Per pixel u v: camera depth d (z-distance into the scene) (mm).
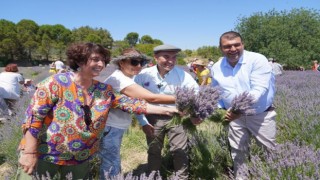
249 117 3281
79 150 2391
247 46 37562
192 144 3867
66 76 2326
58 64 16172
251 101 2807
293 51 33938
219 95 2773
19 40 60688
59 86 2254
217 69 3348
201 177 3656
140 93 2834
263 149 3371
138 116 3338
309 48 35062
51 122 2293
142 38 100312
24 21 76812
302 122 4082
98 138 2504
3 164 4344
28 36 62406
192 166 3762
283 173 2607
